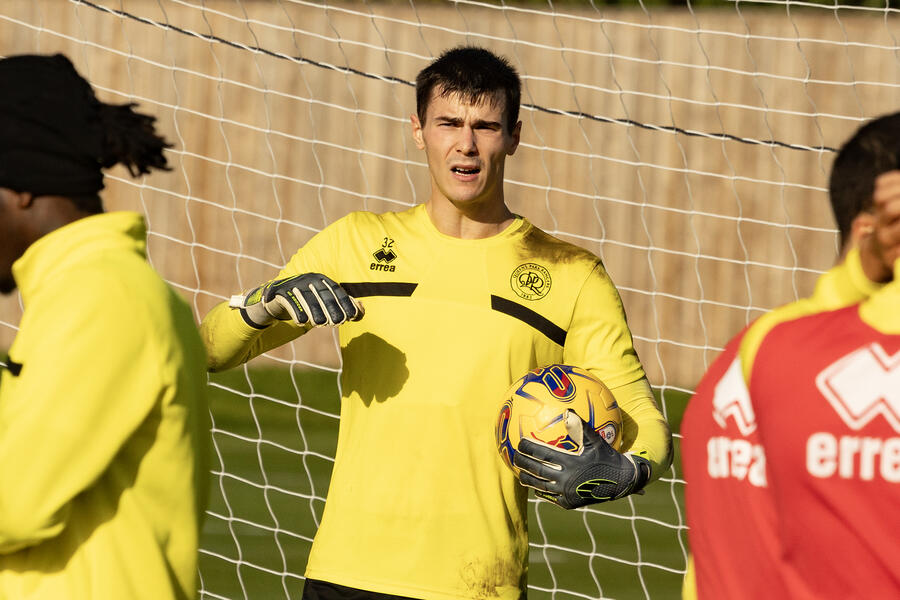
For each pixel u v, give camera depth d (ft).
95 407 25.05
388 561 36.78
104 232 26.73
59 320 25.23
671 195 138.82
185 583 27.09
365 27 139.23
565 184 138.51
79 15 131.23
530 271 38.40
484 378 37.37
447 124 37.68
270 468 99.04
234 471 97.45
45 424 24.72
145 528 26.27
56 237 26.43
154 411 26.25
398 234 39.27
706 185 138.10
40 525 24.82
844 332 22.77
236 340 38.04
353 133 140.46
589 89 138.00
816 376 22.53
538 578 74.13
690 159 138.10
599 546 81.41
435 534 36.68
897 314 22.48
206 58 137.49
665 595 70.95
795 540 22.63
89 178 27.02
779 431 22.68
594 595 70.74
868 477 21.95
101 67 132.46
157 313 26.30
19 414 24.82
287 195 140.87
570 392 35.55
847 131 135.13
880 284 23.75
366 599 36.78
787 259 137.28
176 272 139.44
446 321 37.78
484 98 37.42
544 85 137.90
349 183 141.08
